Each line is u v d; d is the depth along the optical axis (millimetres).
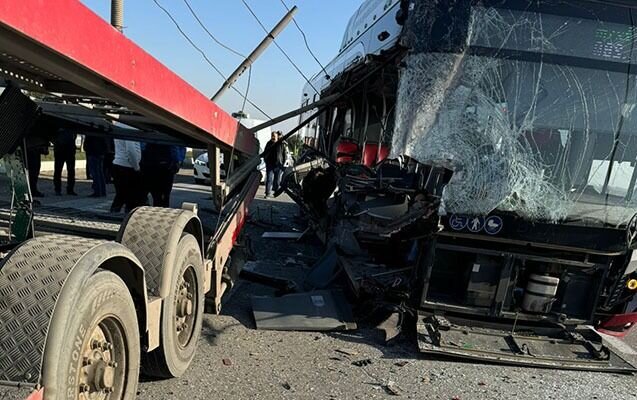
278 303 4918
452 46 4055
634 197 4137
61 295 2014
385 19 5832
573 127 4094
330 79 8602
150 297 3053
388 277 4902
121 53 2402
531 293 4434
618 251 4223
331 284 5566
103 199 10031
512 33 4047
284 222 10305
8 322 1955
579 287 4504
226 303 5184
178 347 3426
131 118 3861
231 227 4754
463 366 4156
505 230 4160
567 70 4066
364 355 4223
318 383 3652
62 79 2746
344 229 6113
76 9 2025
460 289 4566
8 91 2730
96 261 2209
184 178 18234
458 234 4191
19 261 2105
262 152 6324
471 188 4086
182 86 3219
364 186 6035
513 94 4070
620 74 4066
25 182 3049
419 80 4125
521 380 3984
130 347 2559
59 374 1975
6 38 1861
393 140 4301
